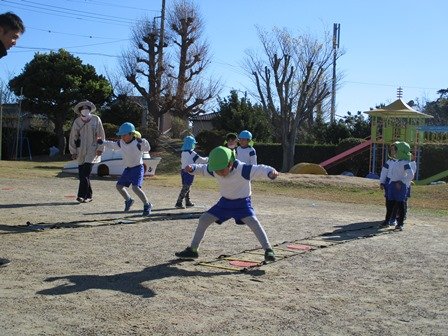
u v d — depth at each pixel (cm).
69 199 1427
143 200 1188
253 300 576
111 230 962
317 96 4059
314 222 1190
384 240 986
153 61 4284
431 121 5741
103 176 2500
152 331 471
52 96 3956
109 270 671
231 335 470
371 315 543
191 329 480
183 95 4438
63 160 3831
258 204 1609
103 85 4134
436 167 3347
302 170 3072
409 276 711
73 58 4075
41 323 479
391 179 1162
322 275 696
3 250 758
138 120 4216
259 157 3922
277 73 3856
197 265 720
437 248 923
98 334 459
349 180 2381
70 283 605
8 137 4141
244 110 4238
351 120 4319
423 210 1670
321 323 512
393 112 3278
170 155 3553
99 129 1377
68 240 852
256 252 815
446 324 524
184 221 1107
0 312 502
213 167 712
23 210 1176
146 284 616
